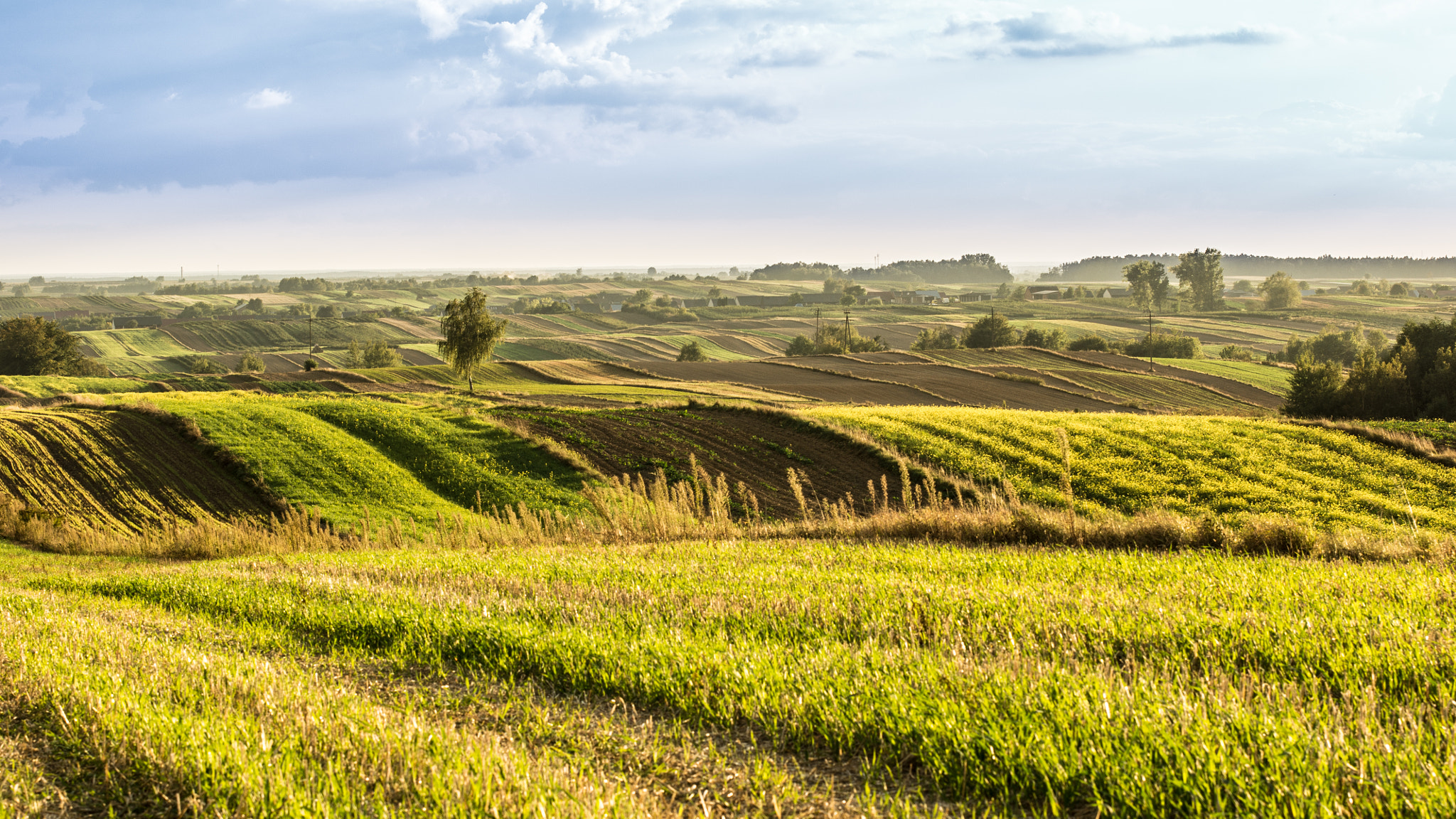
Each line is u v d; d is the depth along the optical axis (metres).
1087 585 9.04
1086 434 40.28
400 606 9.09
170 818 4.34
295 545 22.47
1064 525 14.19
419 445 40.41
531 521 20.86
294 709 5.61
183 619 9.70
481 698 6.31
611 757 5.02
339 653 7.81
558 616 8.39
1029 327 183.88
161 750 4.91
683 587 10.04
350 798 4.24
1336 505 29.42
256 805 4.21
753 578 10.52
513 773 4.45
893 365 94.12
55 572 18.44
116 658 7.21
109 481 35.72
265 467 37.00
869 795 4.29
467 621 8.12
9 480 35.03
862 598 8.57
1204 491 31.11
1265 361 113.69
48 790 4.63
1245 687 5.27
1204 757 4.15
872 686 5.54
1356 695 5.16
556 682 6.52
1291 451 36.81
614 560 13.02
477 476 36.62
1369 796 3.82
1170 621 6.98
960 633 6.81
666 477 35.81
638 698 6.09
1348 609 7.27
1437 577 9.00
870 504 30.84
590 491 19.31
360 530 28.66
